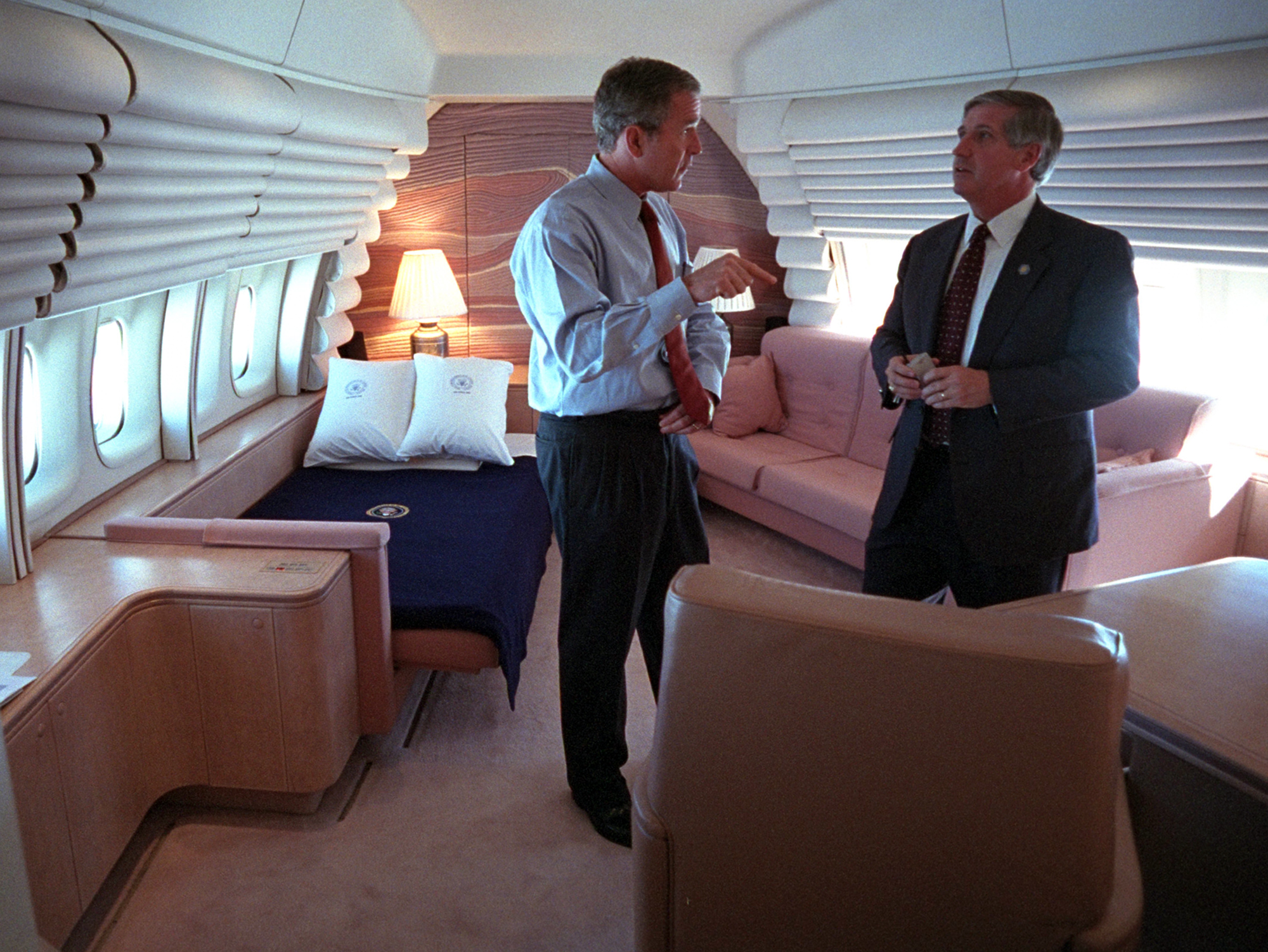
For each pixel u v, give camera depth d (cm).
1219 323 387
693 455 252
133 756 236
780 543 462
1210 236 327
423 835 252
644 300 200
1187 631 169
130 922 221
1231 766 132
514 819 259
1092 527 235
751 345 562
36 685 196
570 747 252
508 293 524
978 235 235
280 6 286
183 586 240
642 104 205
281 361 454
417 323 524
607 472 226
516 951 213
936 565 253
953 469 232
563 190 215
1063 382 215
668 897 139
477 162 503
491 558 330
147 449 338
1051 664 109
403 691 297
